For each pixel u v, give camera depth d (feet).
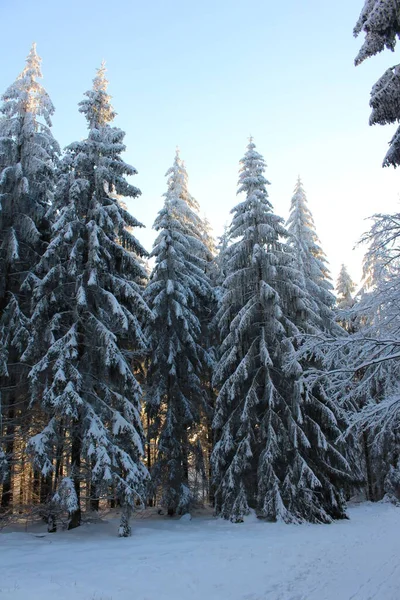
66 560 33.01
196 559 34.19
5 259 52.85
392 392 26.91
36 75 60.44
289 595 25.20
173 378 66.69
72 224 50.19
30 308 53.21
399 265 28.68
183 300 66.18
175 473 62.59
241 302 67.56
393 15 26.43
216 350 78.23
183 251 73.46
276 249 68.13
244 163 72.38
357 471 74.49
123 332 52.47
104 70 59.77
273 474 57.52
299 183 97.71
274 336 63.41
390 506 79.66
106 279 53.06
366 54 28.53
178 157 86.94
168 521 60.18
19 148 58.65
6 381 54.44
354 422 25.17
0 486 52.60
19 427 53.72
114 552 36.42
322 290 84.17
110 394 49.49
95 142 55.01
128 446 48.80
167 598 24.89
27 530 49.03
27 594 23.57
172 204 79.77
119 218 53.42
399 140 27.58
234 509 58.49
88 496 53.16
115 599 24.04
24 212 57.67
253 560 34.30
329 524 55.83
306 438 58.08
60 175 54.39
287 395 63.93
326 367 28.58
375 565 31.96
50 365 48.16
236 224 69.87
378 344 25.99
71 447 49.26
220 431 70.59
